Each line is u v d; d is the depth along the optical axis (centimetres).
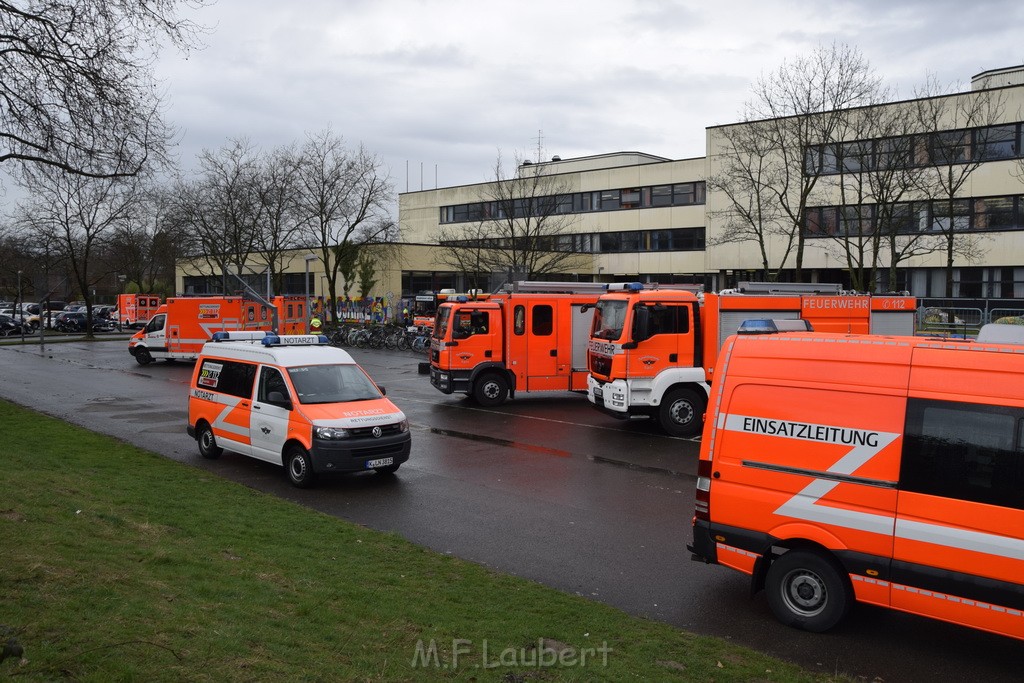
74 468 1105
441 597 666
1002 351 566
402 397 2159
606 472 1259
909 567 582
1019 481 542
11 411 1722
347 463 1129
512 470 1273
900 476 591
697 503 705
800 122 2956
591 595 727
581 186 5141
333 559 760
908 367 601
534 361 2005
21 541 646
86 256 4397
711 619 669
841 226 3669
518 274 3062
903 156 2902
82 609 507
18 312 5928
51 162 1491
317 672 465
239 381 1283
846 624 656
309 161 4191
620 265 4988
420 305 3862
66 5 1374
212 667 446
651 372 1559
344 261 4675
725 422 688
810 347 653
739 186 3691
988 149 3438
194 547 741
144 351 3047
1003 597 542
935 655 596
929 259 3666
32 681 389
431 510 1031
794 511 640
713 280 4509
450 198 5728
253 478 1210
